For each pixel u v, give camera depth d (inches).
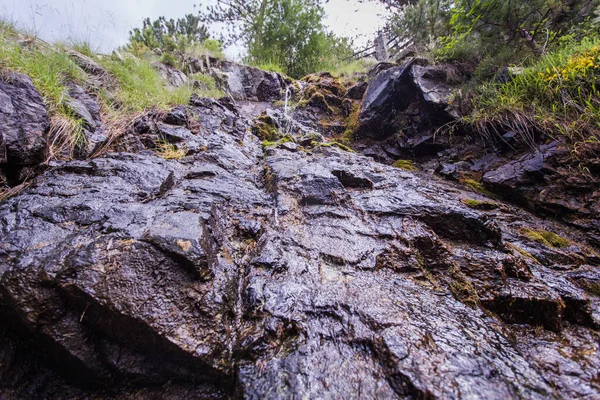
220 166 116.1
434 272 69.0
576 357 48.3
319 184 95.4
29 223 56.7
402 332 45.4
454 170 159.2
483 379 38.0
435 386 36.3
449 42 203.3
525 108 148.2
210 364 43.2
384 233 76.4
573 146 123.3
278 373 41.0
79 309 44.0
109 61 169.3
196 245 53.6
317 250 68.2
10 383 41.4
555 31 171.6
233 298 53.2
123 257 48.8
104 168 85.0
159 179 85.1
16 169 80.2
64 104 107.8
